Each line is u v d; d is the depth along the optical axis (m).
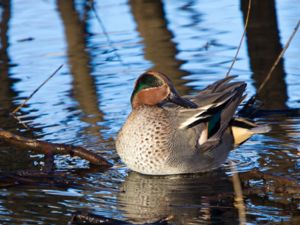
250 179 10.62
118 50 16.80
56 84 15.26
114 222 9.14
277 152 11.81
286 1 19.66
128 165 11.38
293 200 9.73
